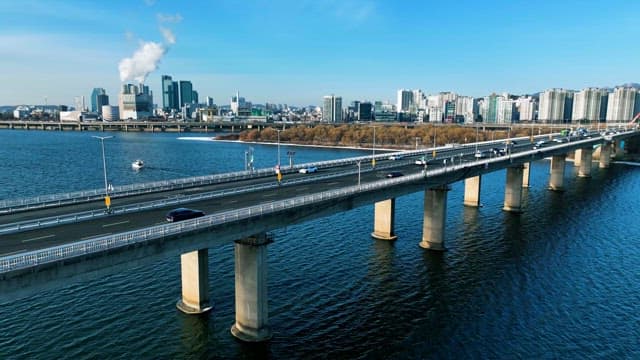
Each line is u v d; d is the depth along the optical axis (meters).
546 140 169.00
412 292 56.78
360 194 57.84
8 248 35.09
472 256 70.25
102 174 154.00
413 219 92.44
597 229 85.81
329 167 92.56
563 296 56.06
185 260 50.09
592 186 135.12
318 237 79.25
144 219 45.03
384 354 43.22
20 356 41.06
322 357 42.47
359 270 63.84
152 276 60.31
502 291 57.34
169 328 46.59
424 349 44.22
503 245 75.75
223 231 40.94
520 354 43.59
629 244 76.44
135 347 43.00
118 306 51.44
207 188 64.50
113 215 46.69
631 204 108.50
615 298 55.53
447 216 95.31
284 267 64.50
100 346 43.03
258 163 193.25
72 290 55.59
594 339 46.28
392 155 110.69
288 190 63.25
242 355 42.38
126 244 33.75
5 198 109.44
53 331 45.75
